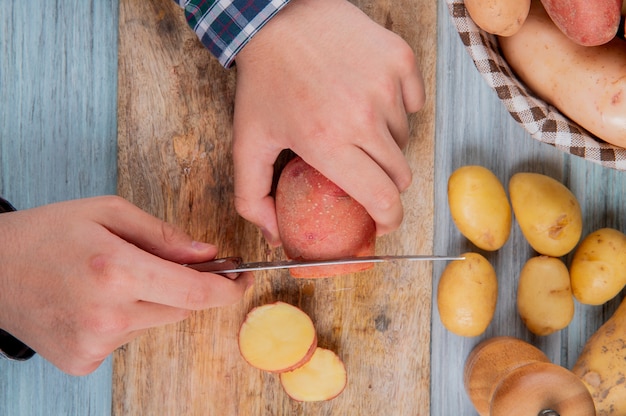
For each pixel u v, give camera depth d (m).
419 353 0.77
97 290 0.61
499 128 0.77
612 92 0.60
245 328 0.75
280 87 0.66
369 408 0.77
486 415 0.75
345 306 0.77
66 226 0.62
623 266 0.75
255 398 0.77
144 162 0.76
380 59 0.66
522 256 0.78
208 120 0.76
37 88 0.78
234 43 0.67
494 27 0.60
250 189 0.70
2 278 0.62
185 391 0.77
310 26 0.67
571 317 0.76
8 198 0.79
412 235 0.77
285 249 0.68
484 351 0.75
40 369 0.79
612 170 0.78
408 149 0.77
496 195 0.74
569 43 0.62
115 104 0.78
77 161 0.78
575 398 0.68
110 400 0.78
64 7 0.78
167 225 0.65
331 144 0.65
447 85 0.77
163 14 0.76
